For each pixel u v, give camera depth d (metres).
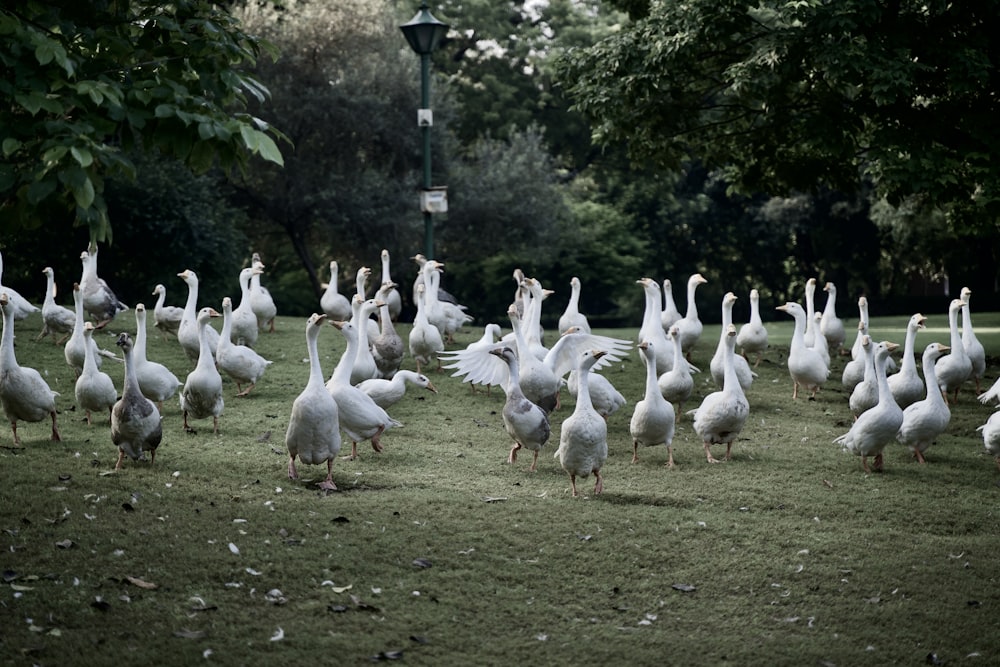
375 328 18.19
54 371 15.90
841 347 19.83
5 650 6.66
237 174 37.56
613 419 14.82
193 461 11.36
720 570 8.82
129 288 32.91
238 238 34.06
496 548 9.09
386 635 7.26
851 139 19.56
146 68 7.88
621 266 46.78
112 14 8.69
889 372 17.92
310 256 44.56
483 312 48.16
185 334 16.41
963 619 7.93
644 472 11.95
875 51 17.91
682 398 14.51
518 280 21.80
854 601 8.25
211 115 7.24
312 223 40.34
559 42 47.28
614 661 7.05
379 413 11.86
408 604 7.83
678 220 51.16
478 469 11.87
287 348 18.95
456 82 47.31
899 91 17.66
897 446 13.68
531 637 7.40
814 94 20.39
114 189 30.25
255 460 11.58
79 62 7.36
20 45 6.98
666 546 9.31
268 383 16.08
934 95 20.45
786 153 23.03
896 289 51.03
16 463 10.80
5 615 7.16
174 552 8.48
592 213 45.91
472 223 40.34
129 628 7.12
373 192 37.59
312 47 37.56
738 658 7.17
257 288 20.27
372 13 38.56
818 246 49.38
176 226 31.53
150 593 7.73
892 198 20.64
